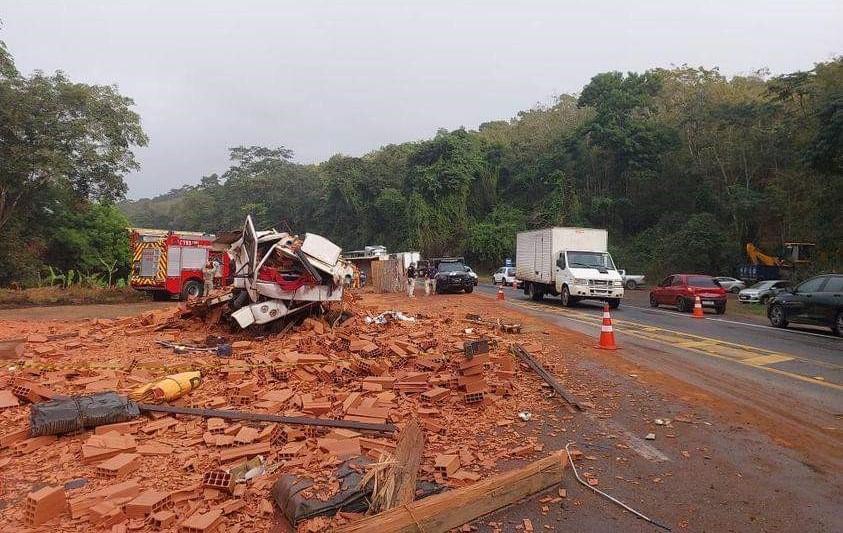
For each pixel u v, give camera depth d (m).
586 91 52.78
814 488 4.56
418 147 68.88
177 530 3.54
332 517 3.67
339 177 72.75
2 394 6.12
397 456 4.35
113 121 28.61
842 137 23.25
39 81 26.69
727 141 42.69
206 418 5.65
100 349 9.70
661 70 53.94
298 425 5.48
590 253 22.20
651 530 3.85
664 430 6.02
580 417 6.42
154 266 23.19
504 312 17.89
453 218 61.94
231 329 11.64
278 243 11.09
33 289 24.52
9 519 3.72
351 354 8.91
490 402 6.64
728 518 4.04
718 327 16.06
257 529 3.61
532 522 3.92
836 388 8.02
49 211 32.44
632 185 52.22
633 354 10.63
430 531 3.59
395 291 31.53
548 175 58.00
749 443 5.63
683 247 42.41
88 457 4.61
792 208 32.28
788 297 15.96
